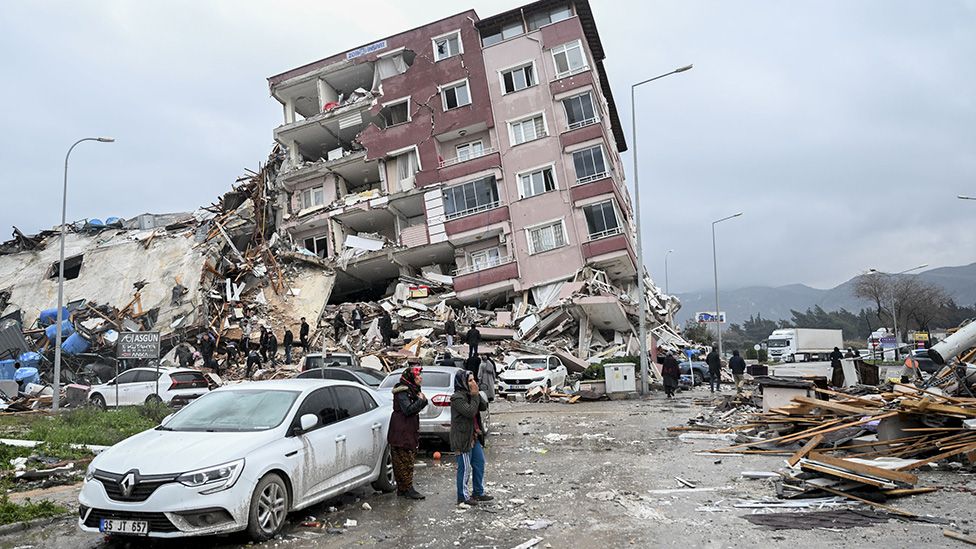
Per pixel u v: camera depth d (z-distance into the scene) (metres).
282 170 42.56
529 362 25.55
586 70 36.44
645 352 23.94
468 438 7.83
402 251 37.50
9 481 9.15
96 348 29.62
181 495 5.95
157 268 34.19
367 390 8.95
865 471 7.70
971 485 7.97
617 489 8.37
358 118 40.34
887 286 72.19
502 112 37.53
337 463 7.63
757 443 11.30
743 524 6.57
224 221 37.91
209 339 28.31
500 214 36.06
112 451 6.72
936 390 13.69
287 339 28.98
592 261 34.34
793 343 61.12
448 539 6.32
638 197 25.03
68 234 40.25
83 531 6.66
